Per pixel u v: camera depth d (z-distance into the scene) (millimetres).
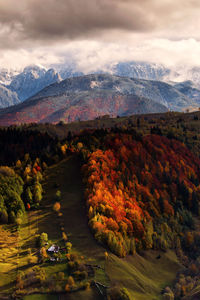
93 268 119062
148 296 117250
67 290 104188
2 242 133500
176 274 147250
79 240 138125
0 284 106188
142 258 150000
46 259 120750
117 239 142750
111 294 106562
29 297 100938
